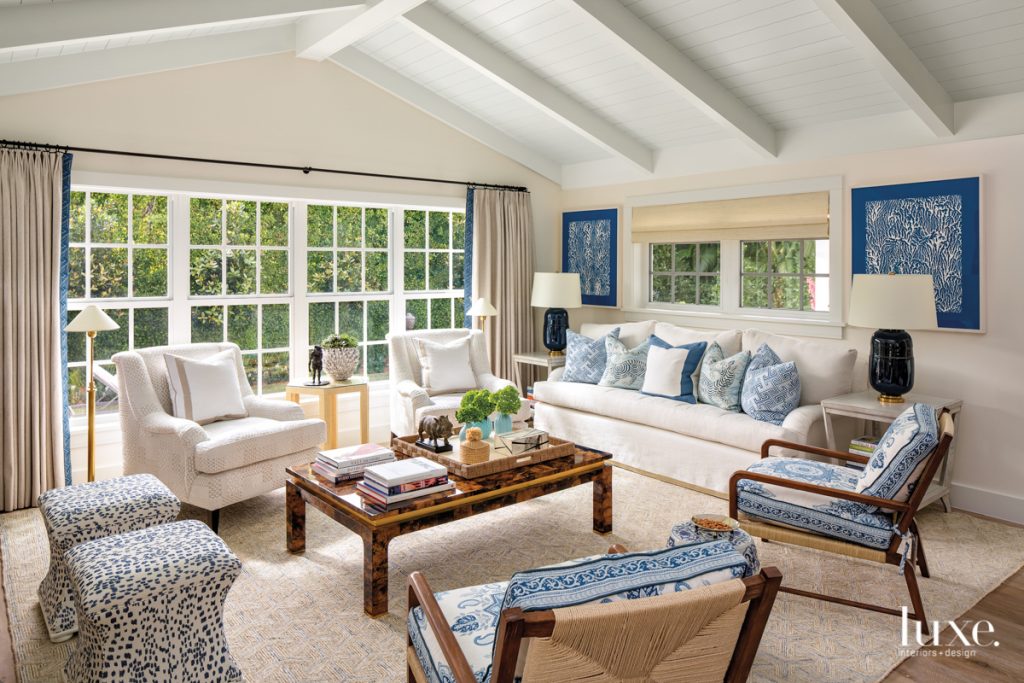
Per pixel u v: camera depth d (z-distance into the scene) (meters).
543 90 5.04
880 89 4.08
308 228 5.40
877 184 4.34
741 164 5.06
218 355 4.43
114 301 4.59
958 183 3.98
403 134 5.59
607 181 6.09
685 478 4.40
